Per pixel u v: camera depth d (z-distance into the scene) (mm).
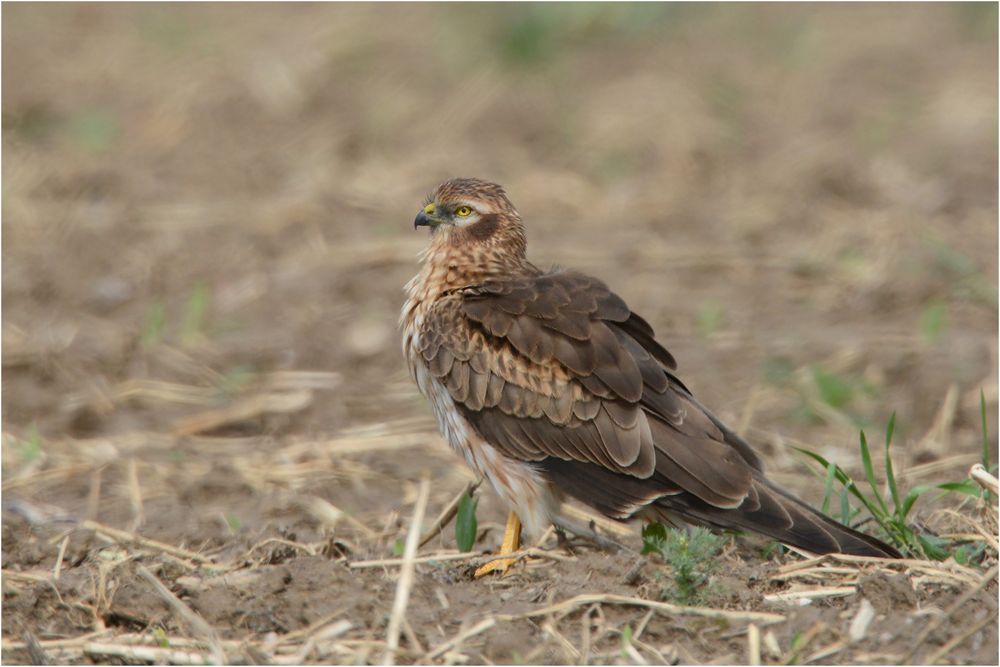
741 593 8641
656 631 8352
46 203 20000
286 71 24719
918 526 9781
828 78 25281
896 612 8375
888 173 20609
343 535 11023
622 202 19922
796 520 9070
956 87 24406
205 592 9008
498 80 24344
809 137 22391
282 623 8695
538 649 8117
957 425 13359
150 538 10992
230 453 13500
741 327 15992
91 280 17812
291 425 14141
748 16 29062
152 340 15883
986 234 18391
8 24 28016
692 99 23641
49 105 23609
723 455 9320
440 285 10680
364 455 13312
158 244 18688
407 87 24328
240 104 23609
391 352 15719
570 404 9656
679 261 17859
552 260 17859
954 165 20938
